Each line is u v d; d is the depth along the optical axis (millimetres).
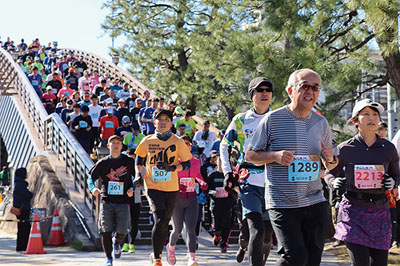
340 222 5695
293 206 4828
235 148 6645
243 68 16375
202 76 28422
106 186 8406
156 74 33031
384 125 9156
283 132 4926
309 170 4855
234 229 14328
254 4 18312
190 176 8398
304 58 14602
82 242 11742
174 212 8273
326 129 5055
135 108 19562
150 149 7484
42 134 20703
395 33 13062
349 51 16047
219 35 23625
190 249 8094
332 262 9188
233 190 6641
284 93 14789
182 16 31547
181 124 15148
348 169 5688
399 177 5742
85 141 17531
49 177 15969
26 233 11562
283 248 4902
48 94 23469
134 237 10898
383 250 5594
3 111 29797
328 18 15086
